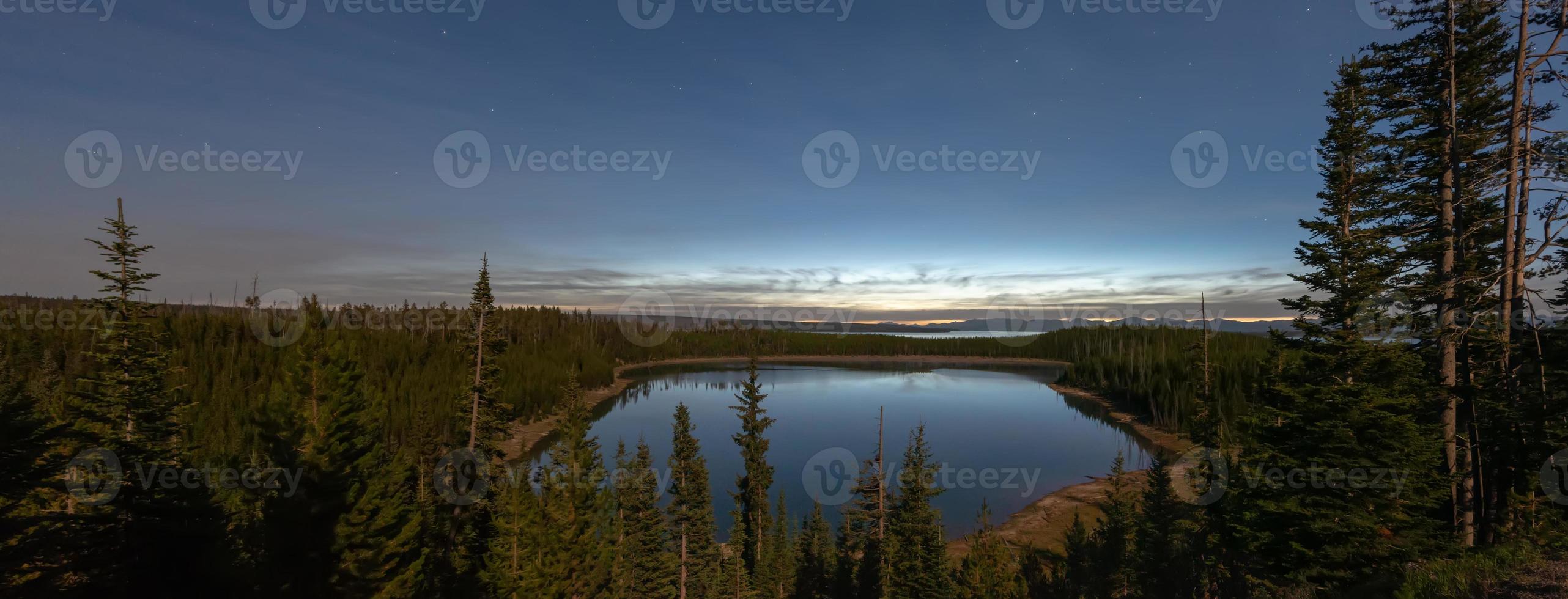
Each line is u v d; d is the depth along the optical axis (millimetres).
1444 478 19219
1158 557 34250
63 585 18766
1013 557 48875
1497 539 21016
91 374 25172
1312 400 20266
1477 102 22547
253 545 26250
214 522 23797
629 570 37938
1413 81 24250
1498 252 24672
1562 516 19703
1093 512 62500
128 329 25156
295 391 27750
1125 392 135625
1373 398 19188
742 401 54625
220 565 23328
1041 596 38781
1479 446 21938
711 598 40844
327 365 28109
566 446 32219
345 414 28188
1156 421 106750
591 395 155125
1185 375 105500
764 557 49250
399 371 107438
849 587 41688
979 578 35875
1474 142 22578
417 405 86562
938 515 36281
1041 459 88500
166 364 26625
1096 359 168750
